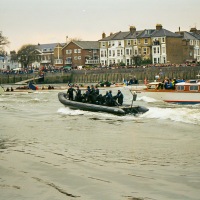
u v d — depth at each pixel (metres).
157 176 14.09
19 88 67.06
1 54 126.62
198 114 27.00
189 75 81.94
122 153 17.50
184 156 16.64
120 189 12.89
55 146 19.27
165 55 103.62
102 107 30.14
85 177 14.17
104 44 116.75
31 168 15.43
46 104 41.22
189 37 111.44
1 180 14.05
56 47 136.50
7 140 21.05
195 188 12.83
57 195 12.51
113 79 93.25
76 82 99.94
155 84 42.22
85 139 20.88
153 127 23.88
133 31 112.44
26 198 12.34
